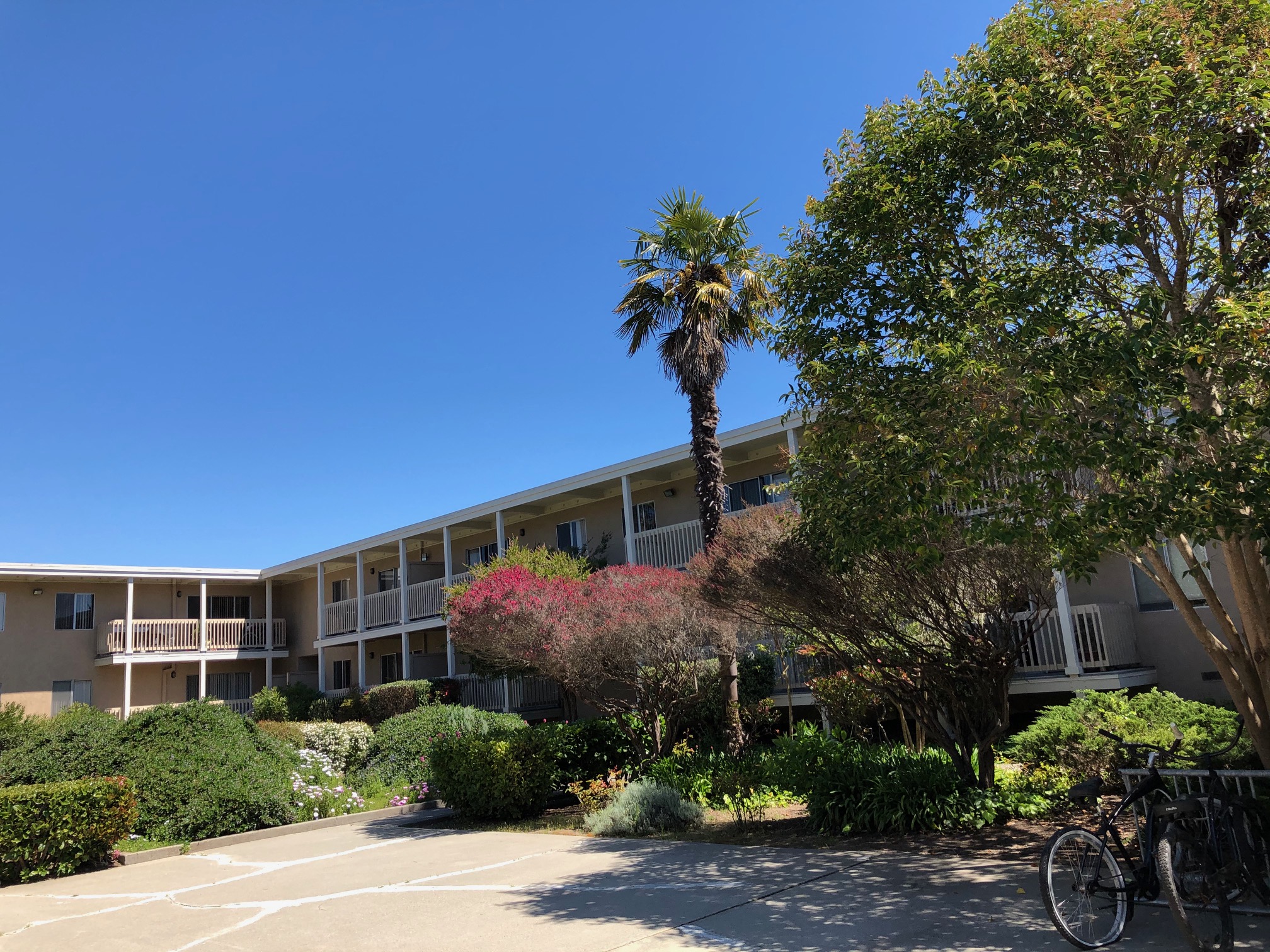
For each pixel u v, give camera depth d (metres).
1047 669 12.89
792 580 8.38
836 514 6.55
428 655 26.09
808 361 7.05
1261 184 5.92
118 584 28.55
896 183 6.92
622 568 13.39
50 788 9.78
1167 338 5.28
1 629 25.83
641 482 21.45
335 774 14.52
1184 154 6.02
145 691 28.58
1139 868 4.86
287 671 31.83
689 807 10.09
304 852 10.40
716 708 14.17
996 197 6.62
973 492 5.76
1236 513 4.96
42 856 9.62
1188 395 5.41
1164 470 5.96
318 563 28.53
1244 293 5.66
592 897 6.81
